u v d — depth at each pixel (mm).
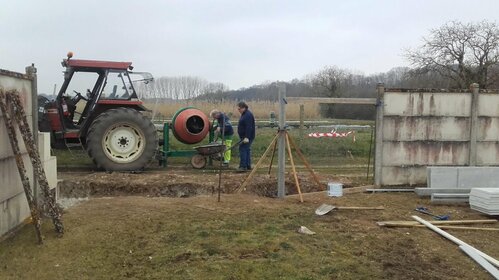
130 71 11078
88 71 10938
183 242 5320
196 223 6062
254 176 9773
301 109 15125
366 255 5152
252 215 6578
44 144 6727
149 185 9039
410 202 7863
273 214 6695
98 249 5090
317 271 4641
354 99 8375
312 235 5758
